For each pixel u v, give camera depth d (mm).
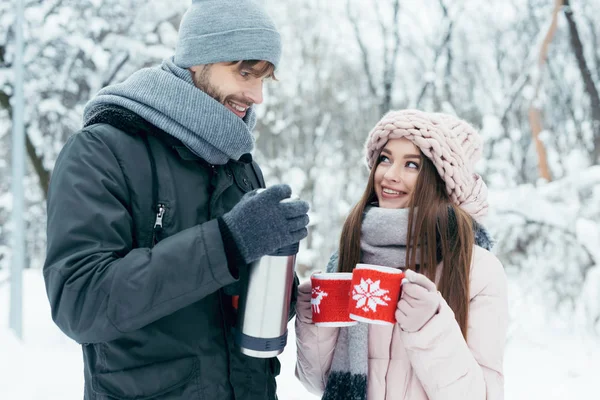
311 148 14672
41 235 15070
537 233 6824
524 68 8906
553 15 8055
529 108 8078
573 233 6426
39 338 6637
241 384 1524
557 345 6164
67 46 8406
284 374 5121
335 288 1592
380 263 1776
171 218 1466
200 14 1553
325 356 1812
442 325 1466
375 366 1708
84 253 1297
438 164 1768
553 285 6645
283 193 1312
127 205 1433
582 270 6551
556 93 10578
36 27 8094
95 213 1336
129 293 1245
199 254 1270
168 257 1267
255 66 1563
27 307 8281
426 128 1794
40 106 8398
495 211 6684
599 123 8141
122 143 1454
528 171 10039
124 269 1262
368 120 15000
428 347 1479
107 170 1401
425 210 1731
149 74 1510
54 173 1430
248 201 1315
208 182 1564
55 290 1294
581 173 6582
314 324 1698
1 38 8156
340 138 15500
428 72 12398
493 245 1973
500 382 1620
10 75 8094
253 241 1297
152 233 1453
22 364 4730
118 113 1475
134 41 8922
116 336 1277
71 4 8414
